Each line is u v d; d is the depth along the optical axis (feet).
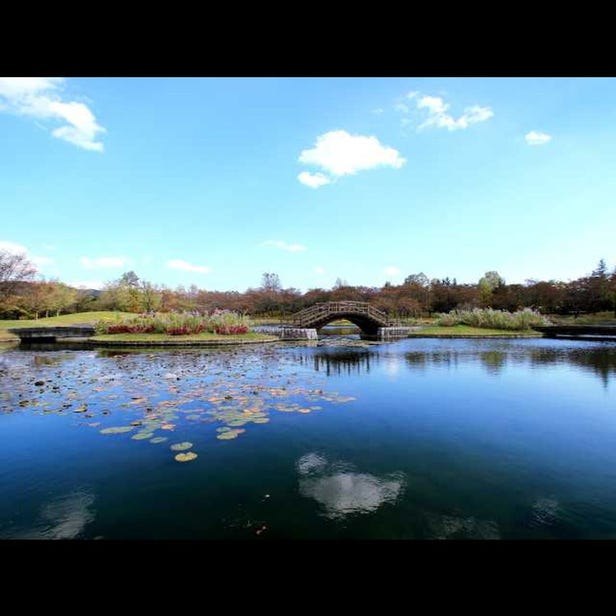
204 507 8.77
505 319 65.62
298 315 70.90
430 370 27.94
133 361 32.86
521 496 9.32
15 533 7.78
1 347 49.01
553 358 34.53
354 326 114.42
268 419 15.49
